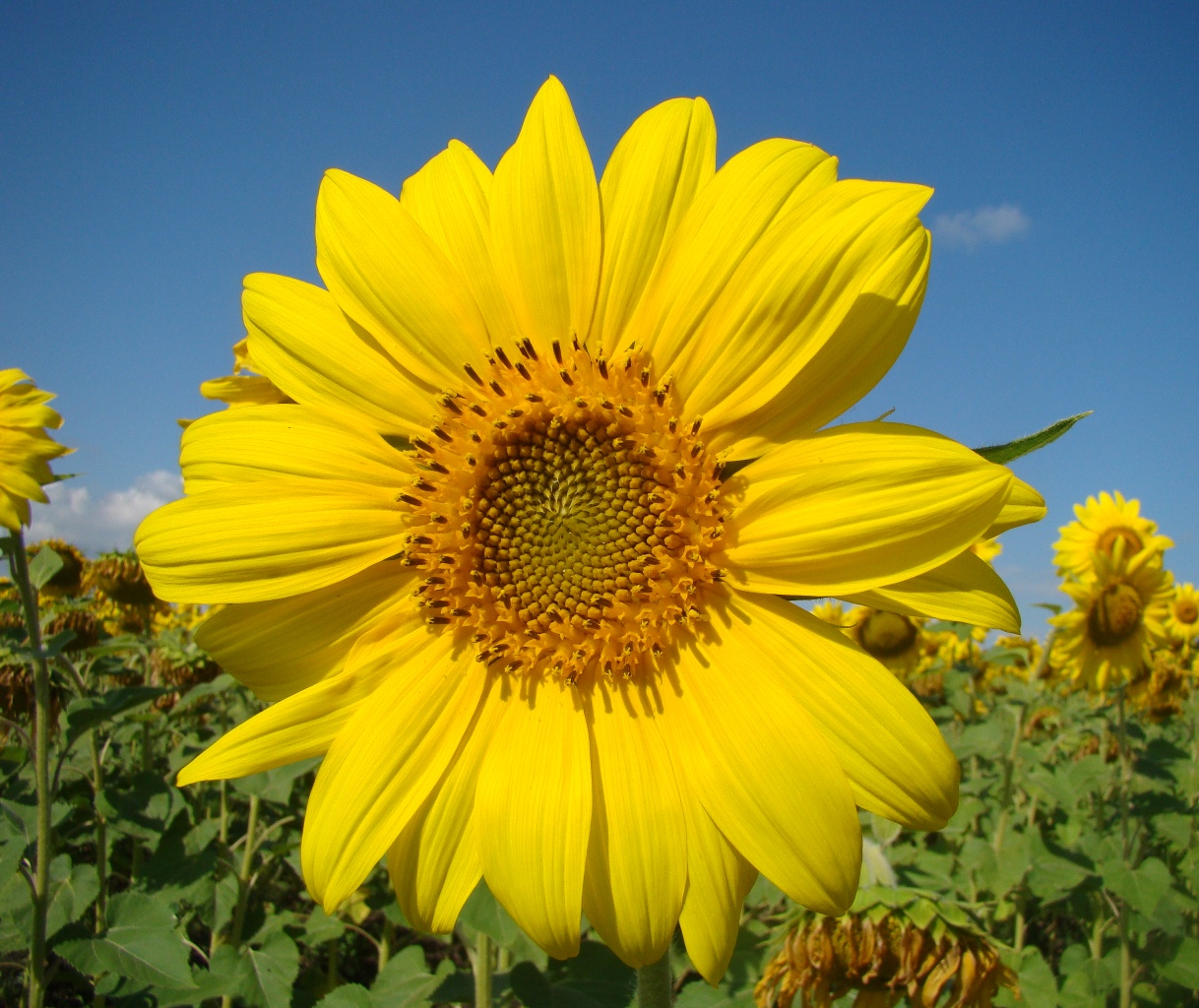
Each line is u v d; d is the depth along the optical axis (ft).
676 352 0.75
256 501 0.77
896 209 0.69
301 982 1.96
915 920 0.98
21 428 1.42
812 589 0.70
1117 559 2.01
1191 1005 1.70
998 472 0.65
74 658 1.98
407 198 0.83
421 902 0.73
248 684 0.78
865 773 0.66
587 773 0.72
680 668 0.74
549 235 0.77
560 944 0.69
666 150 0.76
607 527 0.79
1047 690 2.44
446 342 0.79
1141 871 1.64
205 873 1.58
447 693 0.78
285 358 0.81
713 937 0.68
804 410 0.73
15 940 1.44
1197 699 3.00
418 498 0.80
